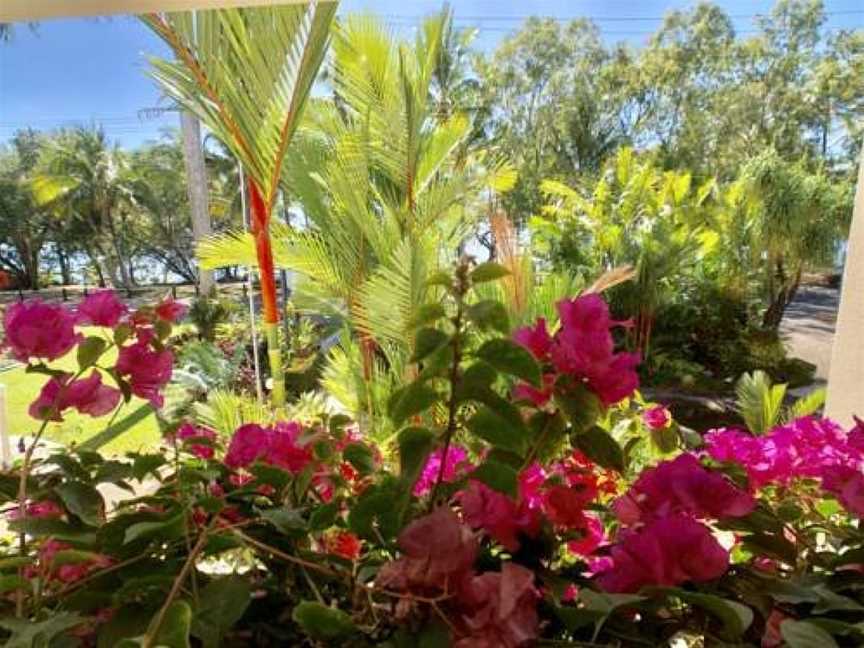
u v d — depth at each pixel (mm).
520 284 2254
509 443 454
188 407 2670
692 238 4988
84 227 15984
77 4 980
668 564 451
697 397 4680
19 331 588
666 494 514
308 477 569
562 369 496
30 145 16141
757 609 462
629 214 5352
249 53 2166
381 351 2775
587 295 564
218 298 6949
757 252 5480
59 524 513
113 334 620
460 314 442
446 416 536
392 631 425
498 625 398
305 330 5895
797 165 5703
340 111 3094
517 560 493
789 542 516
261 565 581
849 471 578
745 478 593
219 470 598
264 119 2291
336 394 2611
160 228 16219
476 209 3514
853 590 490
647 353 4938
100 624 456
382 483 500
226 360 4770
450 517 416
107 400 625
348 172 2742
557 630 449
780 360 5043
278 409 2436
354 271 2828
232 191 13148
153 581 422
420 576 410
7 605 478
